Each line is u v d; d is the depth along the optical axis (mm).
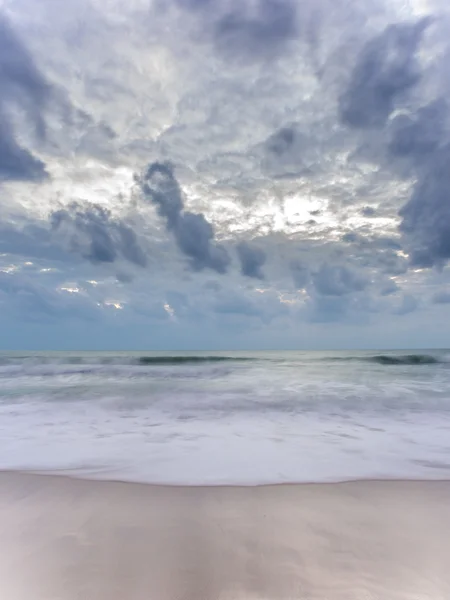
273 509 4090
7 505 4188
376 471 5199
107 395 12297
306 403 10695
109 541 3482
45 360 25328
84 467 5410
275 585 2885
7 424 8344
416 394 12008
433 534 3574
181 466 5445
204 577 2984
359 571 3045
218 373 19156
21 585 2883
